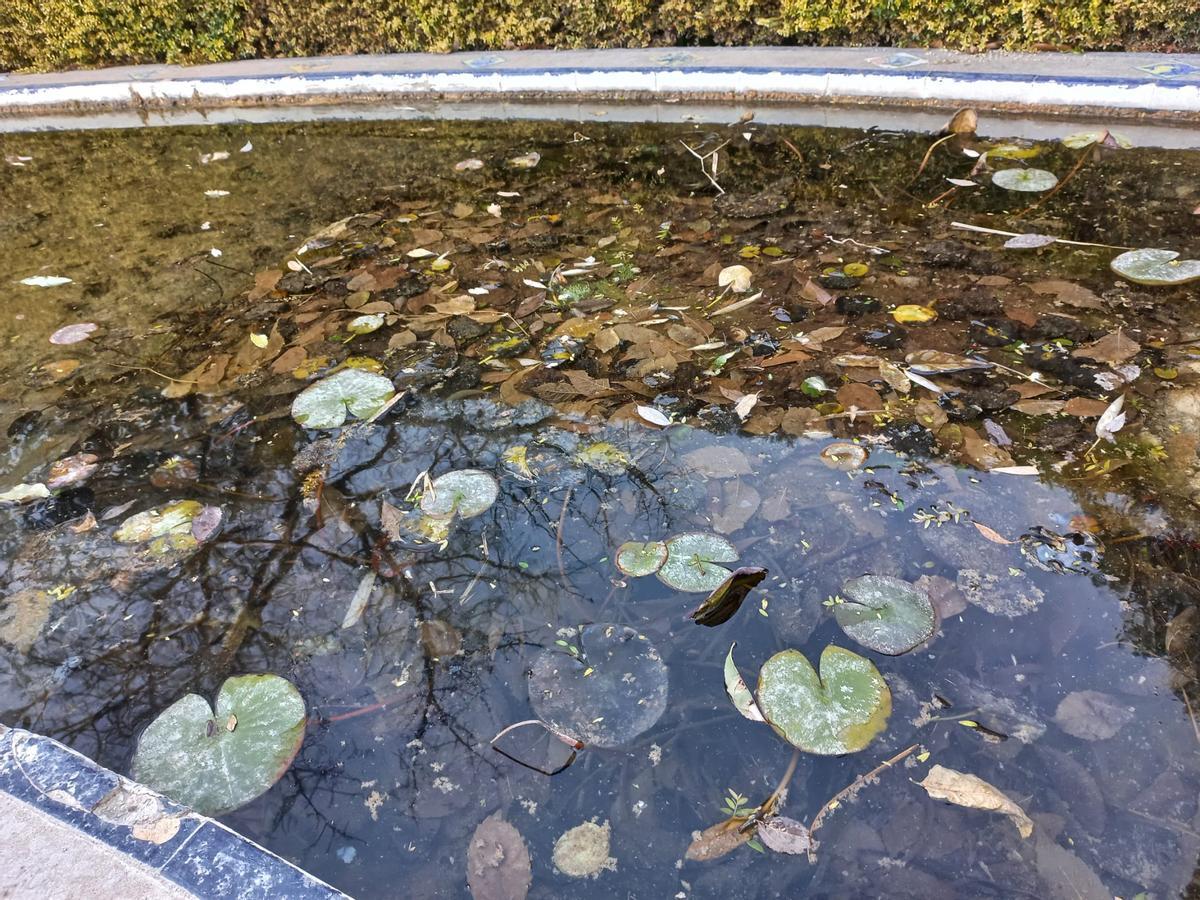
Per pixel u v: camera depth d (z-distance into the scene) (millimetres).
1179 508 1501
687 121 3812
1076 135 3148
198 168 3832
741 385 1922
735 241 2631
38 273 2885
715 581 1423
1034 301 2141
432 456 1812
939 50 3863
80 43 5176
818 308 2203
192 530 1680
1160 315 2027
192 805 1171
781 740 1211
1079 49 3646
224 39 5070
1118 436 1666
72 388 2188
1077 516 1510
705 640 1361
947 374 1886
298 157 3854
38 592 1574
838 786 1146
